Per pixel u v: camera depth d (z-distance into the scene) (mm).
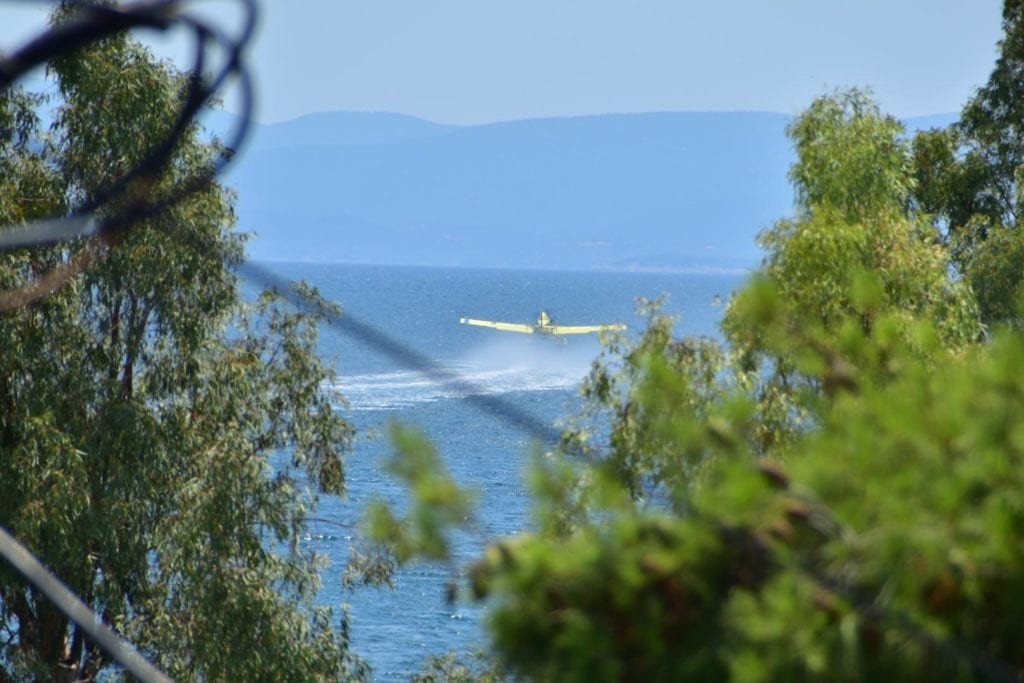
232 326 91625
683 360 53969
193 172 86438
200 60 14578
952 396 14734
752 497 14305
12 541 17594
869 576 13422
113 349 88562
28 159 87938
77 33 14141
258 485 84562
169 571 84375
